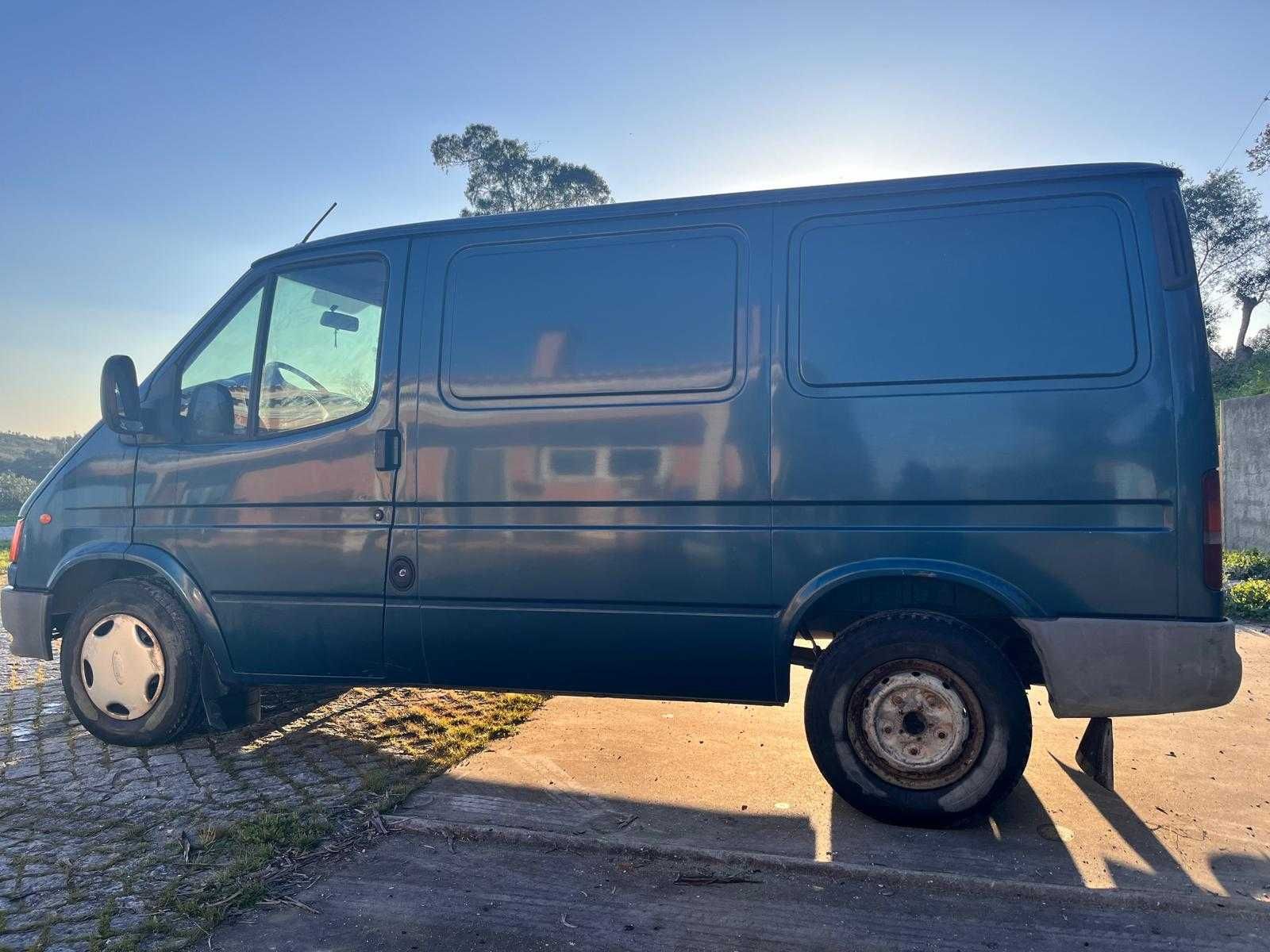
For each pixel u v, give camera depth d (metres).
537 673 4.24
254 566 4.60
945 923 3.05
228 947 2.91
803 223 4.00
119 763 4.60
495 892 3.26
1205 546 3.54
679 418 4.02
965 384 3.75
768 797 4.15
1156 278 3.65
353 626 4.44
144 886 3.27
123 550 4.80
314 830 3.71
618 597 4.07
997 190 3.85
